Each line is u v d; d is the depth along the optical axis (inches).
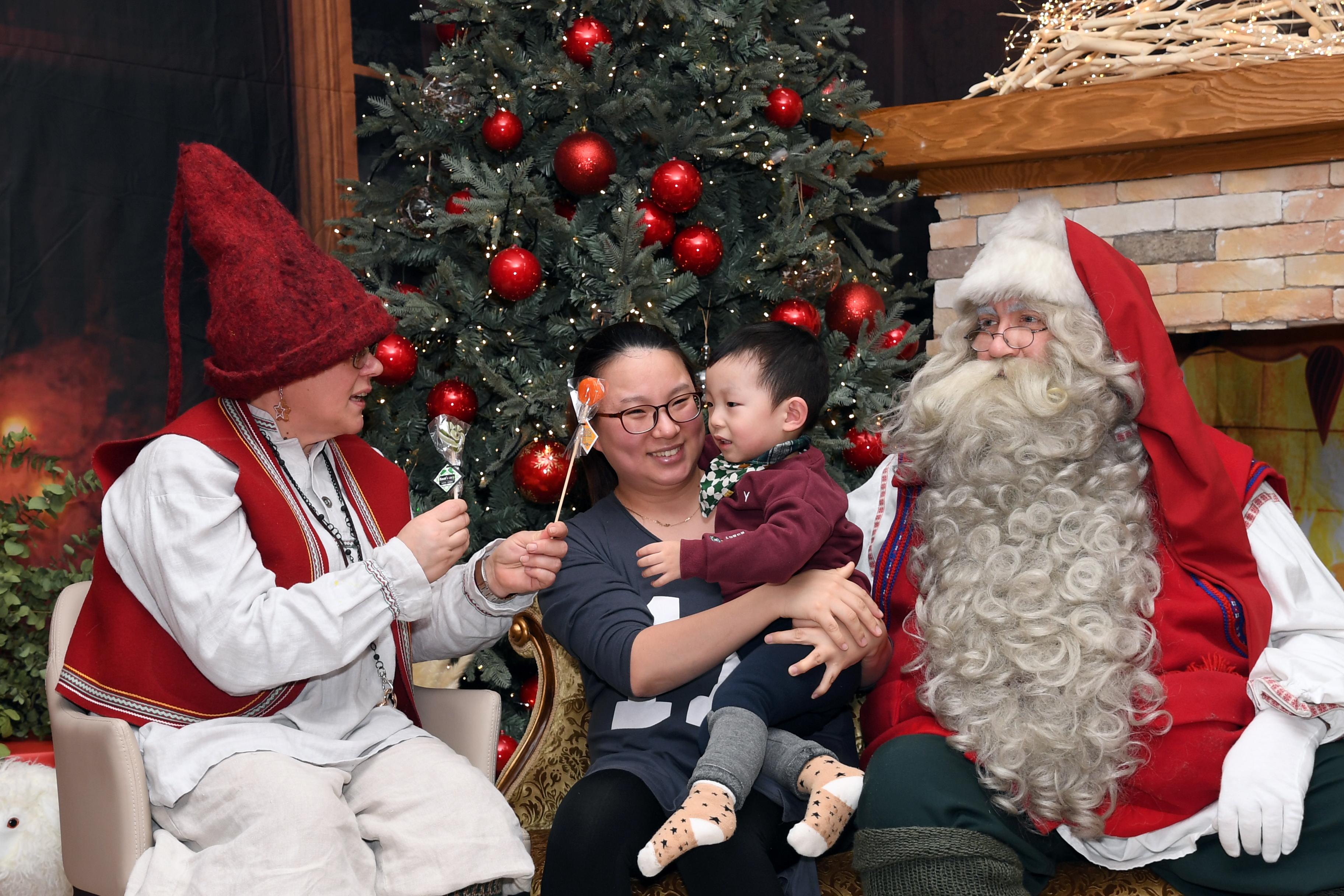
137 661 74.9
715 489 88.7
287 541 77.0
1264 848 68.4
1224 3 145.6
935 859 68.2
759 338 89.1
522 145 124.3
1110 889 75.0
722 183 125.0
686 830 67.3
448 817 72.5
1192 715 72.2
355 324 77.4
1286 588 79.3
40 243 129.3
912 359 138.4
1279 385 151.3
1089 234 88.0
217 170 77.5
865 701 88.1
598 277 116.6
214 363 79.0
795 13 134.7
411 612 75.2
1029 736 71.6
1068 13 139.7
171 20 138.3
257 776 69.7
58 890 97.3
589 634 83.0
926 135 139.7
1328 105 116.9
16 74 127.0
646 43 124.6
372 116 145.0
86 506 133.3
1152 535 80.5
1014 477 80.7
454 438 83.1
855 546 87.0
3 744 118.7
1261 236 126.4
